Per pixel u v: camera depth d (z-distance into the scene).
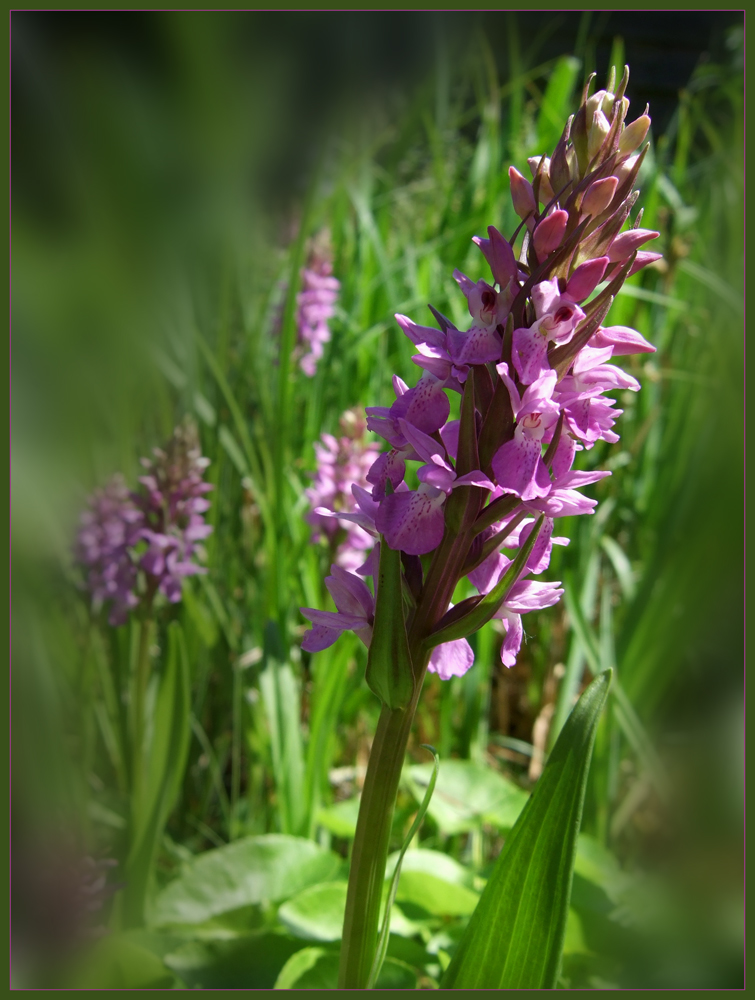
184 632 0.55
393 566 0.37
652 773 0.52
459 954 0.39
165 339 0.56
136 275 0.52
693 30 1.30
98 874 0.45
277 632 0.52
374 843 0.38
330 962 0.43
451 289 0.67
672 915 0.46
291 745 0.51
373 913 0.38
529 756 0.62
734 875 0.48
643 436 0.66
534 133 0.78
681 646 0.55
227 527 0.61
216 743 0.58
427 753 0.60
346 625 0.39
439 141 0.79
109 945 0.43
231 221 0.54
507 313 0.37
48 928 0.43
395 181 0.83
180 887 0.47
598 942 0.45
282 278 0.67
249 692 0.57
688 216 0.68
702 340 0.66
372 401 0.64
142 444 0.58
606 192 0.37
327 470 0.57
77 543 0.52
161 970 0.43
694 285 0.75
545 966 0.38
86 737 0.51
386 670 0.37
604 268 0.37
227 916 0.46
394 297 0.64
